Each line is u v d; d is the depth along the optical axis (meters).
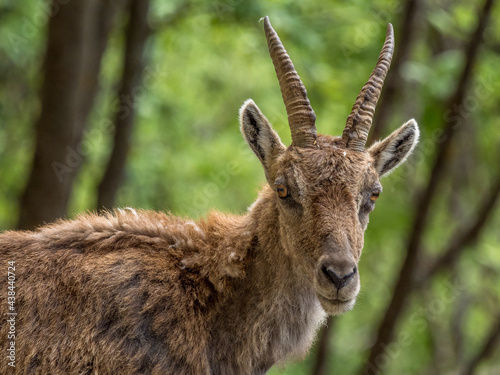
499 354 23.83
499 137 19.16
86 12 12.50
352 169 6.80
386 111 13.93
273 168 7.14
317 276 6.49
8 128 18.58
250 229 7.36
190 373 6.79
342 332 25.00
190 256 7.23
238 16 13.92
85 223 7.20
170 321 6.78
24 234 7.15
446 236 21.22
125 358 6.59
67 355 6.53
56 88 12.53
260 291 7.17
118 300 6.69
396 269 21.91
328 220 6.55
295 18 14.09
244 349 7.17
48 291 6.66
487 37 15.79
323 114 16.91
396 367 24.30
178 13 14.88
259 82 20.78
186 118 20.69
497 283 20.44
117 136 13.87
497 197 15.74
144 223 7.37
